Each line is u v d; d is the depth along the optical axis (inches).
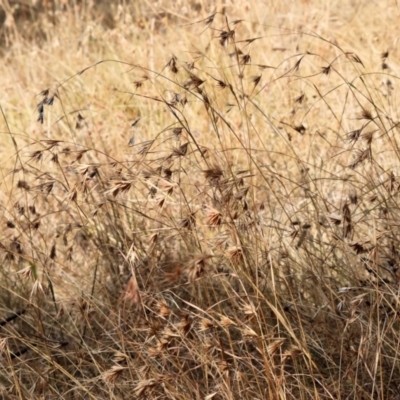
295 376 112.9
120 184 99.2
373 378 102.9
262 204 119.1
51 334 138.0
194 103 207.9
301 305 118.3
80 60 261.4
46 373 121.9
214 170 98.0
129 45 243.8
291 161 179.0
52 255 124.9
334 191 160.9
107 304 122.3
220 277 110.0
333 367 112.9
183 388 103.6
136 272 125.4
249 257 118.0
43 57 282.5
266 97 208.2
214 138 185.5
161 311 97.9
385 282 113.5
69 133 205.0
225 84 120.8
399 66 208.8
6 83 257.6
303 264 127.9
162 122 206.8
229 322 95.7
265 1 252.5
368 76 207.5
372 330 113.4
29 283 147.2
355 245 106.8
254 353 116.9
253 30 246.5
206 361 101.3
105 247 136.9
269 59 224.1
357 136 111.7
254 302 116.6
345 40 231.9
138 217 145.5
